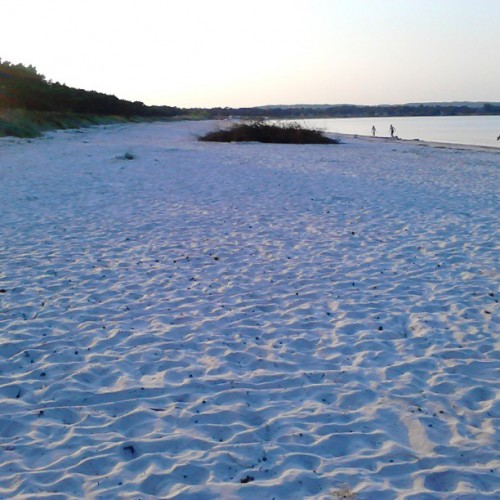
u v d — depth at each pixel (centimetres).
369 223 1080
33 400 466
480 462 379
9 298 689
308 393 475
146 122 6656
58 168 1856
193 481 363
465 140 4650
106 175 1719
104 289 723
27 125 3369
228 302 680
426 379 497
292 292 712
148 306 668
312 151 2786
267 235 990
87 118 5075
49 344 566
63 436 414
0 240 952
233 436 412
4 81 4806
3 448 397
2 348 556
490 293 700
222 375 506
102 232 1014
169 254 877
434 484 357
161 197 1354
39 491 351
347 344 567
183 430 421
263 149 2867
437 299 685
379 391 475
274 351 553
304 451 393
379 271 791
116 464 380
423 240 953
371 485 353
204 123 7444
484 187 1555
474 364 521
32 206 1239
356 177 1733
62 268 806
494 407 448
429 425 423
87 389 482
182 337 586
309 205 1255
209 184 1552
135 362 532
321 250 893
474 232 1008
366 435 412
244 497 344
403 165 2144
